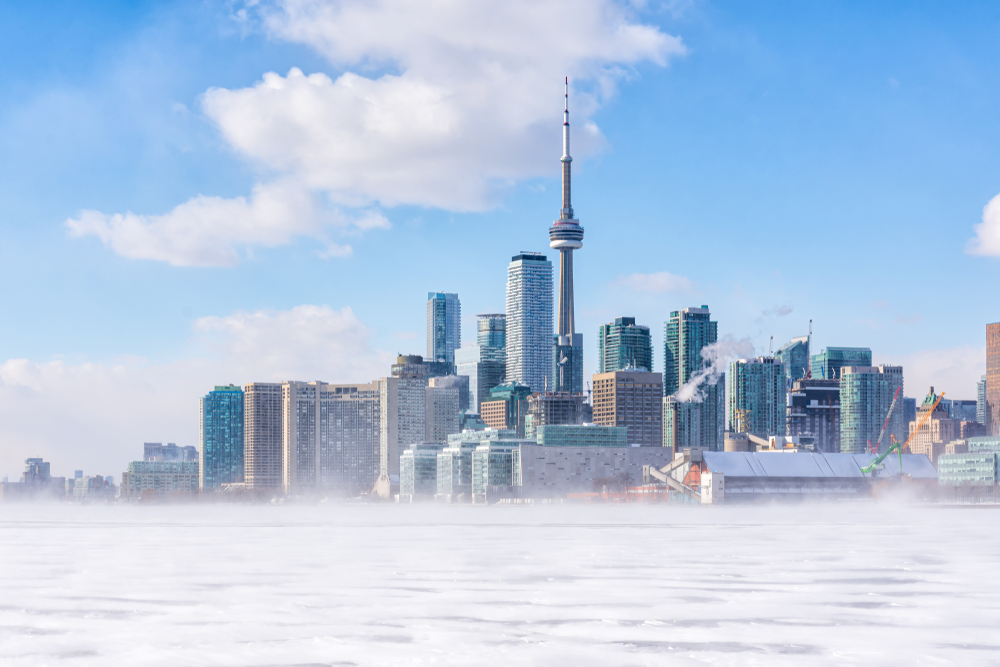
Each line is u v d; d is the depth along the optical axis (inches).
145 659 2561.5
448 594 3875.5
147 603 3619.6
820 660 2539.4
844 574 4714.6
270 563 5438.0
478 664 2486.5
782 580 4429.1
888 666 2466.8
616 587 4136.3
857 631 2974.9
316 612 3368.6
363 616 3277.6
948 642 2790.4
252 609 3442.4
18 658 2581.2
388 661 2529.5
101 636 2896.2
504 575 4665.4
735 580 4416.8
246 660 2546.8
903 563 5344.5
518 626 3065.9
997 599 3718.0
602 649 2684.5
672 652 2640.3
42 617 3275.1
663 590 4010.8
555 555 6053.2
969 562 5433.1
